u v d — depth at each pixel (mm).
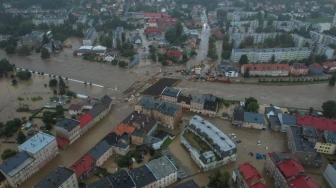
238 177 164500
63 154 197875
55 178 154000
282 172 161875
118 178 156500
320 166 188000
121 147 192875
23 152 177125
